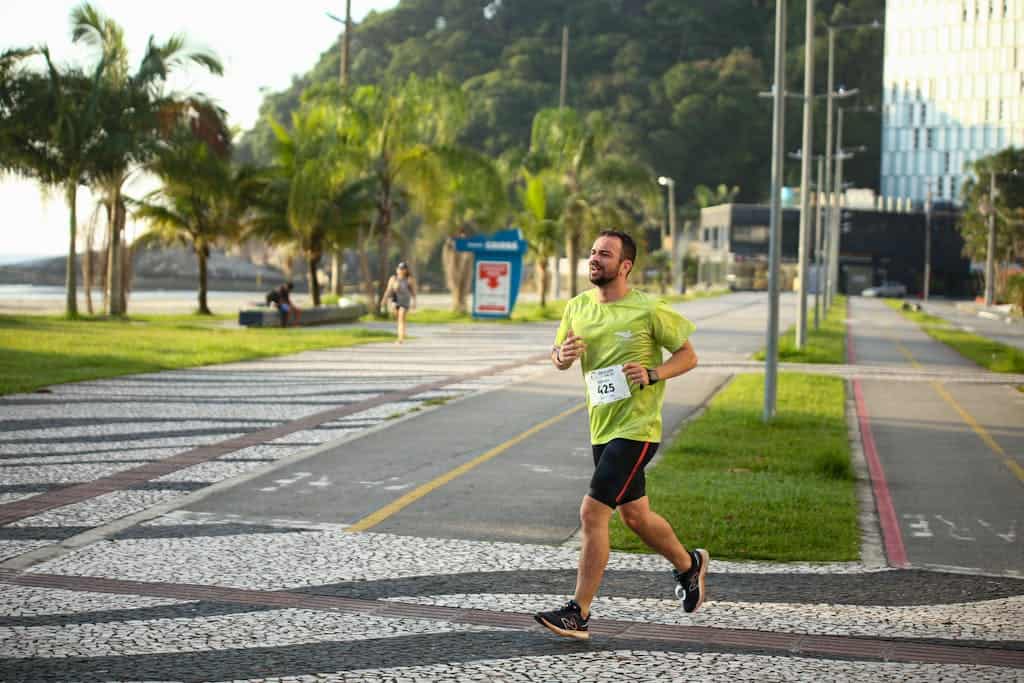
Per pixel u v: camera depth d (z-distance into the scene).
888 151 192.00
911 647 7.25
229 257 155.38
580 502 11.87
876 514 11.66
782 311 72.06
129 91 43.91
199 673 6.52
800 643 7.29
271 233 55.78
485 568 9.06
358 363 29.05
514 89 185.62
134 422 17.17
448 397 21.47
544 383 24.47
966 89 183.75
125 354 28.52
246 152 191.50
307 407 19.56
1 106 41.81
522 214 63.03
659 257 111.88
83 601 7.93
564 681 6.50
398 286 37.59
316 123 54.50
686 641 7.31
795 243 153.88
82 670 6.54
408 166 54.06
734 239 153.75
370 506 11.43
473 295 54.66
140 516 10.71
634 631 7.51
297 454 14.57
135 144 43.41
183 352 30.11
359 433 16.53
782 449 15.63
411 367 28.06
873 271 157.38
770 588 8.62
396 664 6.75
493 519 10.93
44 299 73.12
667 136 189.75
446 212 55.69
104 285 51.22
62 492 11.78
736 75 195.62
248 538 9.95
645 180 65.69
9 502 11.23
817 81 199.00
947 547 10.14
